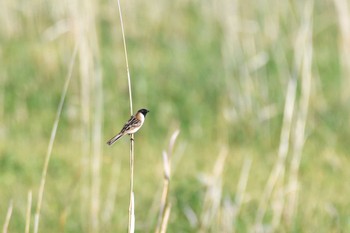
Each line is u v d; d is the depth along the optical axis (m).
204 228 10.25
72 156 14.40
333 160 14.26
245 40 17.69
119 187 12.98
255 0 19.80
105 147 15.15
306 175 13.67
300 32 14.05
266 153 15.04
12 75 18.02
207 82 18.38
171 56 20.48
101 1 23.09
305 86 12.50
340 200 12.42
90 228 10.94
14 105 17.00
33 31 20.33
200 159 14.55
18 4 20.41
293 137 15.11
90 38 14.28
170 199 11.99
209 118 16.73
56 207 11.75
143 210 11.88
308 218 11.43
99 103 13.40
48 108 16.94
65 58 17.91
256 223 10.45
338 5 16.23
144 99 17.56
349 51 16.70
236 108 16.34
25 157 14.22
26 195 12.39
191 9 24.22
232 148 15.34
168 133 16.08
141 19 22.20
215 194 10.41
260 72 17.56
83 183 12.72
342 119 16.39
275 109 16.12
